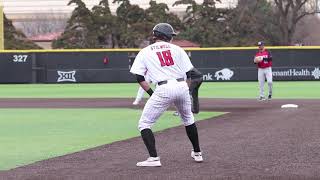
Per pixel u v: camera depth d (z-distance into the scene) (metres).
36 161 16.36
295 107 32.78
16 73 62.66
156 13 99.75
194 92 28.31
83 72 62.91
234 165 15.34
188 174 14.20
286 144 18.89
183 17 107.56
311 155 16.75
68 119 28.45
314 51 61.62
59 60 62.91
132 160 16.34
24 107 35.69
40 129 24.38
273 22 103.25
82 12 95.38
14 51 62.59
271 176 13.88
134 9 98.94
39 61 62.91
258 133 21.73
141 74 15.16
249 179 13.57
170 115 29.50
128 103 38.06
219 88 53.09
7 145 19.69
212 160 16.16
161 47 15.13
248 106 34.44
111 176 14.08
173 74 15.16
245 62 61.78
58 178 13.90
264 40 102.94
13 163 16.06
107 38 97.31
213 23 100.00
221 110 32.00
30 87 57.56
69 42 94.44
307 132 21.81
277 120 26.22
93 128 24.56
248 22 100.19
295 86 54.56
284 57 61.75
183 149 18.16
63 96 45.69
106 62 62.72
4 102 39.69
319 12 105.75
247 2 102.75
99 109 33.81
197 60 62.25
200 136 21.05
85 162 16.06
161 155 17.06
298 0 102.38
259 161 15.88
